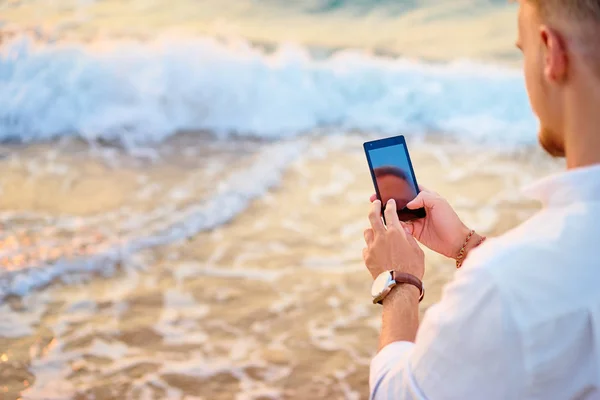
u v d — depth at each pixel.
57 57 5.45
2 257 3.57
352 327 3.13
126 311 3.22
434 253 3.70
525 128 5.43
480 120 5.55
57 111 5.27
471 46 6.88
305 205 4.26
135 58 5.48
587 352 0.89
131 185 4.45
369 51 6.64
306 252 3.76
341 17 7.53
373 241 1.29
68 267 3.53
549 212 0.93
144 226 3.96
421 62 6.33
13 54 5.46
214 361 2.90
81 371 2.83
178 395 2.71
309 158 4.90
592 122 0.90
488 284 0.89
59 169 4.62
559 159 4.93
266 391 2.73
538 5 0.92
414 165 4.82
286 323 3.16
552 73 0.92
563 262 0.88
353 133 5.35
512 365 0.89
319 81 5.66
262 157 4.87
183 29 6.84
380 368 1.06
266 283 3.46
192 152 4.96
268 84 5.55
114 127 5.24
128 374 2.82
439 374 0.93
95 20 6.87
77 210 4.14
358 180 4.59
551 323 0.87
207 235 3.89
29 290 3.35
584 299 0.87
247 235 3.91
